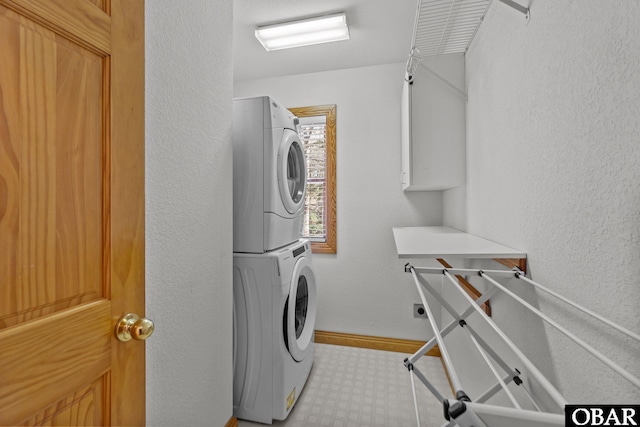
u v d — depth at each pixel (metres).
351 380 2.05
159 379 1.00
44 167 0.56
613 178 0.64
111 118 0.69
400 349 2.47
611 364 0.47
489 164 1.39
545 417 0.37
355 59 2.43
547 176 0.89
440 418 1.68
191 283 1.16
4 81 0.50
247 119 1.63
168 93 1.03
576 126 0.76
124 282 0.73
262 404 1.60
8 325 0.50
